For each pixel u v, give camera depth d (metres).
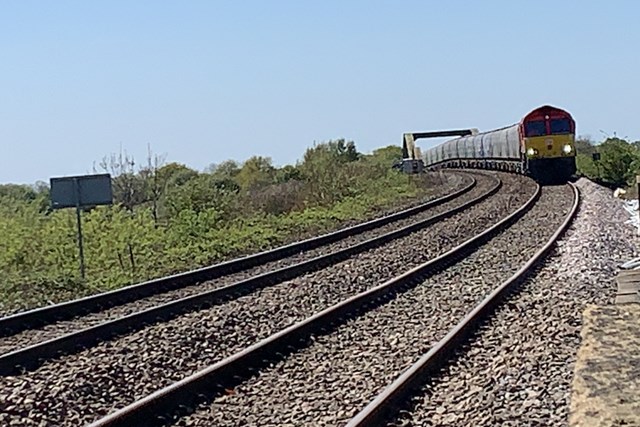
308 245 28.78
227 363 11.88
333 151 71.94
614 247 23.52
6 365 12.89
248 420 10.06
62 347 14.09
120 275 25.27
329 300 18.45
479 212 38.84
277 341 13.41
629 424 8.36
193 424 9.99
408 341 13.87
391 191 58.69
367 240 29.41
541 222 32.16
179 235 34.09
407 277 19.95
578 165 64.81
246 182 76.06
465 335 13.54
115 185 52.44
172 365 13.16
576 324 13.61
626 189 49.06
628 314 13.59
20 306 20.69
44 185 58.66
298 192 54.56
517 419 9.22
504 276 20.06
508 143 62.78
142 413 9.98
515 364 11.48
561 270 19.83
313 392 11.09
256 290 19.94
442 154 105.00
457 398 10.33
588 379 9.99
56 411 10.73
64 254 29.08
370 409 9.29
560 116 55.38
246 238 33.41
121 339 14.93
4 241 29.89
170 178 61.44
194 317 16.66
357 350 13.45
